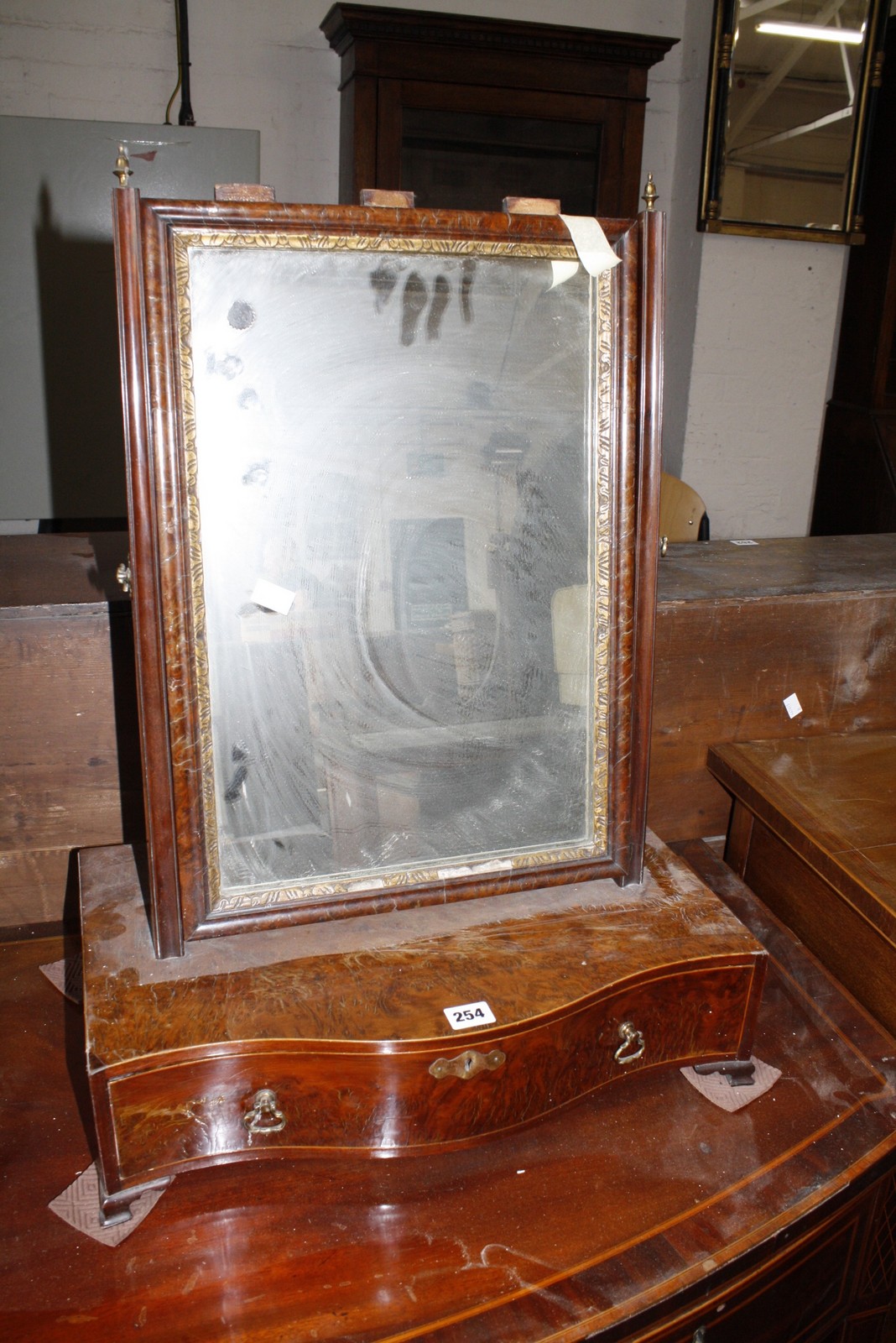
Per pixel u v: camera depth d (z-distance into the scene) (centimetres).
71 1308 72
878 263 297
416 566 86
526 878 94
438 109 253
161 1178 80
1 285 229
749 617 123
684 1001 89
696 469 302
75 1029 98
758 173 273
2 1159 84
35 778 106
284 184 269
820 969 109
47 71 243
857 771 122
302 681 85
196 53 252
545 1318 72
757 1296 84
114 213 71
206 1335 71
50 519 248
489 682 91
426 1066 78
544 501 88
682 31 282
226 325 77
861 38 267
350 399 81
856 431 307
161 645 79
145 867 100
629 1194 83
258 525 81
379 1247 78
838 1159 86
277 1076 78
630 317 86
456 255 81
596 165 271
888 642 131
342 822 89
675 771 130
